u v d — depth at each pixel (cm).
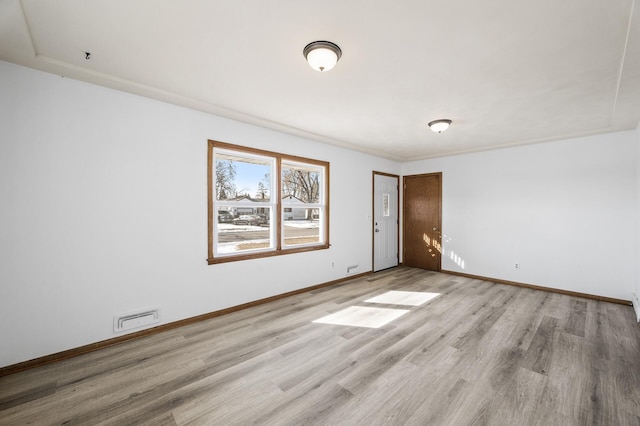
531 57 206
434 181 570
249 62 218
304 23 171
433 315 329
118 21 170
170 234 294
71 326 240
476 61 213
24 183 220
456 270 536
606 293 386
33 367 222
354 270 515
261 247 393
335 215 480
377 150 516
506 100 286
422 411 173
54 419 167
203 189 319
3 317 212
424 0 150
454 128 379
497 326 298
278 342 263
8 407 176
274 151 389
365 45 193
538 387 196
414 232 605
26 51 199
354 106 306
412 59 211
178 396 187
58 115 234
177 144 300
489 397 186
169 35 184
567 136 409
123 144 266
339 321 312
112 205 260
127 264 268
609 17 161
